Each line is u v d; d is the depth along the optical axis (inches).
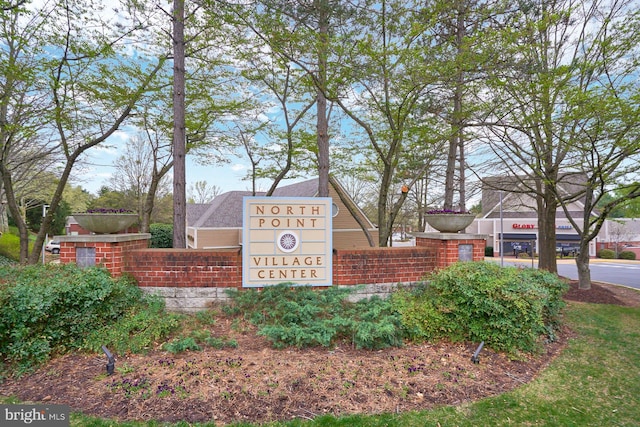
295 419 117.8
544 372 169.5
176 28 293.4
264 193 892.6
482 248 248.4
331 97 291.4
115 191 1172.5
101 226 207.8
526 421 126.2
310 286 225.5
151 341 171.8
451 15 285.0
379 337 174.4
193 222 971.3
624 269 728.3
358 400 129.1
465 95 348.5
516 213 1181.1
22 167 550.3
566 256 1077.1
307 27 265.4
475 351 174.2
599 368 178.5
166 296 212.7
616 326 255.6
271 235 224.4
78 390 132.1
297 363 152.6
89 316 170.7
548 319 226.2
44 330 160.2
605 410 137.7
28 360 151.3
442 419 122.3
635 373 173.9
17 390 134.0
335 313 197.9
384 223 349.4
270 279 222.4
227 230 787.4
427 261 247.9
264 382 135.6
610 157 306.0
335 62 272.4
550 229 411.2
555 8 322.7
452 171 410.3
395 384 140.7
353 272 231.9
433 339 188.2
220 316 204.4
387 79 297.3
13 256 679.7
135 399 124.6
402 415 122.8
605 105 267.4
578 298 342.6
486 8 288.4
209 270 215.3
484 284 188.1
